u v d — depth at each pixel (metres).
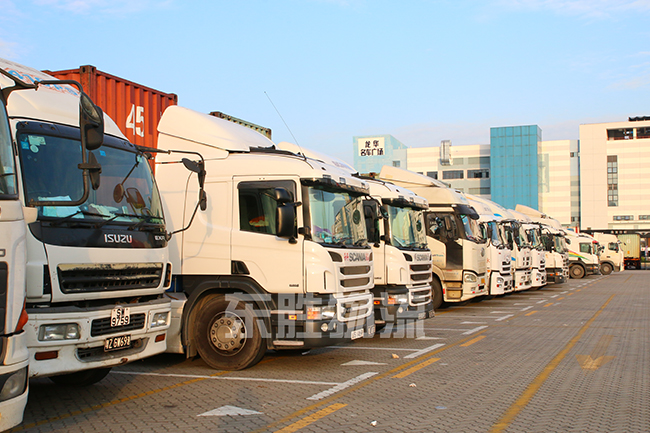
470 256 16.66
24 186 5.51
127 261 6.23
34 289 5.34
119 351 6.13
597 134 83.12
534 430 5.63
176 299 8.61
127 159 6.80
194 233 8.71
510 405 6.57
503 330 13.24
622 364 9.12
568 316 16.22
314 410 6.27
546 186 85.94
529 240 25.08
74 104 6.69
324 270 8.01
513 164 83.62
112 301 6.19
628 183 81.81
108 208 6.24
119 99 11.87
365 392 7.14
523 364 9.07
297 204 8.15
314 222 8.19
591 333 12.74
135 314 6.29
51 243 5.52
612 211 82.19
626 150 82.06
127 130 12.04
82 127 5.25
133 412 6.16
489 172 87.69
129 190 6.62
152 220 6.79
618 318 15.70
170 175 9.11
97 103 11.25
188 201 8.87
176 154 9.16
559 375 8.26
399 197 12.12
